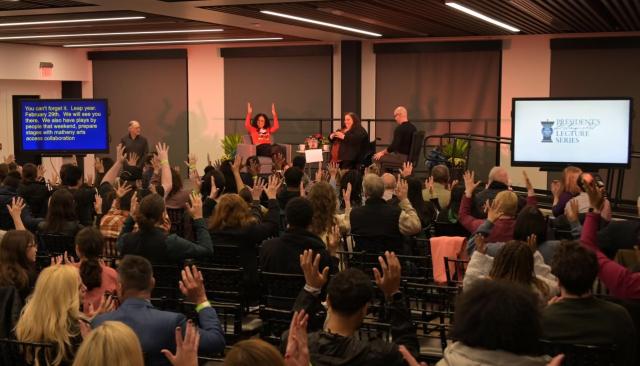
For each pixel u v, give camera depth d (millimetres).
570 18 12648
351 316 2916
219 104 18641
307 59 17766
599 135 9469
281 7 10695
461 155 14477
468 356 2281
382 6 10781
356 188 8203
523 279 3611
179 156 19094
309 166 15633
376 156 12867
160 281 4922
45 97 18734
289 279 4523
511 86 16234
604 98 9398
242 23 12883
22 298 4250
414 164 12688
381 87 17266
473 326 2283
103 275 4453
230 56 18281
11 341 3424
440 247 5543
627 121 9352
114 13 11172
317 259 3469
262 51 17938
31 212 7949
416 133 12719
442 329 4324
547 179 16031
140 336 3334
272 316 4062
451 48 16484
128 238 5031
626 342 3283
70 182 7980
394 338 2943
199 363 4551
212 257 5461
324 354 2797
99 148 12383
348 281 2900
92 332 2385
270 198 5930
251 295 5461
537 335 2275
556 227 6469
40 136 12180
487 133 16500
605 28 14492
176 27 13547
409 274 5652
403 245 5934
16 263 4270
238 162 8148
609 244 5660
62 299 3500
